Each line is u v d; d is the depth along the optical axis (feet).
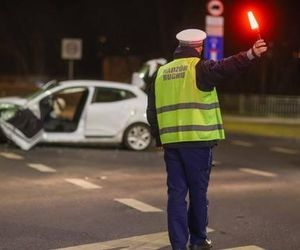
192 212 25.21
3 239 28.12
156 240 28.27
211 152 24.97
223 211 34.65
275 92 148.87
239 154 60.95
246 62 23.03
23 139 57.52
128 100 60.95
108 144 64.44
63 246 27.20
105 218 32.27
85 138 59.67
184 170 24.73
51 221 31.42
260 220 32.71
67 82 60.44
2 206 34.47
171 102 24.41
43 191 38.91
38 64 202.69
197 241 25.45
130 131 60.54
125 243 27.76
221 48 79.36
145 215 33.09
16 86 141.18
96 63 190.80
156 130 25.39
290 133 86.12
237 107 119.75
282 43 142.31
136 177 44.88
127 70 110.63
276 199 38.29
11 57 213.05
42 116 58.08
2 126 57.67
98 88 60.39
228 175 47.16
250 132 87.45
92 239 28.32
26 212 33.22
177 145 24.35
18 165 48.96
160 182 42.93
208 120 24.18
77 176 44.70
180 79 24.31
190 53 24.70
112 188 40.45
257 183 43.93
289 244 28.27
